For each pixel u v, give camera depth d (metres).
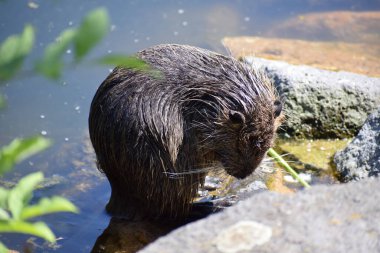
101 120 6.54
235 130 6.80
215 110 6.72
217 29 12.16
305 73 8.98
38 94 9.88
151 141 6.35
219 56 6.98
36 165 8.12
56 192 7.50
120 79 6.51
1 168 1.65
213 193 7.43
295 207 4.14
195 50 6.93
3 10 11.66
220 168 7.22
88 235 6.69
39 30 11.12
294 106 8.72
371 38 12.48
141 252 3.83
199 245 3.85
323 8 13.56
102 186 7.68
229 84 6.75
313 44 11.97
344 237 3.84
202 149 6.91
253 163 7.09
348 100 8.84
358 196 4.25
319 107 8.77
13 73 1.51
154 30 11.77
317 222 3.99
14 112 9.39
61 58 1.55
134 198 6.89
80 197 7.42
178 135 6.52
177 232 3.99
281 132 8.76
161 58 6.75
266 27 12.54
